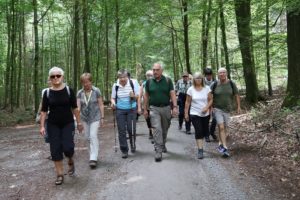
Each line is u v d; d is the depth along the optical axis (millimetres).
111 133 13094
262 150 8648
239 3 16188
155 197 6016
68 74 35750
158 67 8320
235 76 20969
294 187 6273
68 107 6910
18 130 16109
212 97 8539
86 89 8219
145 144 10422
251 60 17766
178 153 9039
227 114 8773
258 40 16375
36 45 21719
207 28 21156
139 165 7988
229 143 9906
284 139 8812
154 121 8352
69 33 33188
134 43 37781
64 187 6723
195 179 6879
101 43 35562
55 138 6859
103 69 37938
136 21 30812
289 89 11094
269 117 11172
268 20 16281
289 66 11086
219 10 17719
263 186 6387
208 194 6082
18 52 29594
